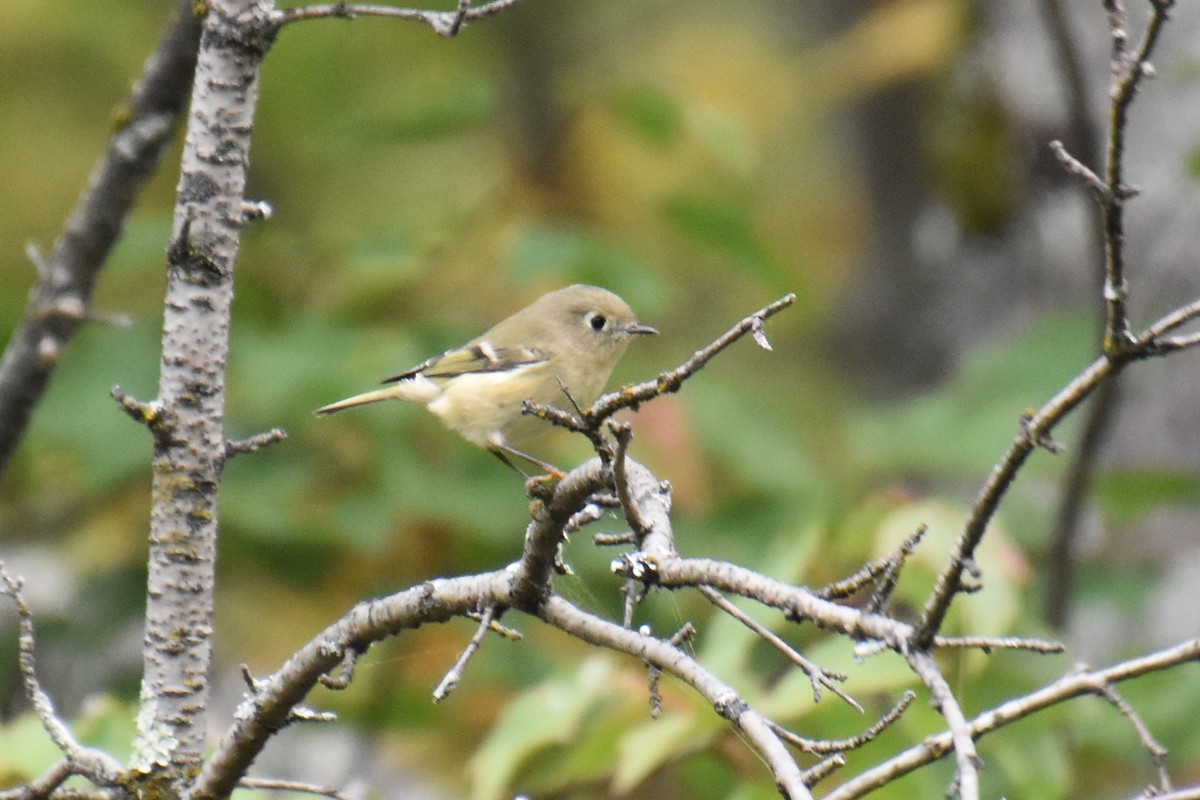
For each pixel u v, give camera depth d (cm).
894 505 841
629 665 1040
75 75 1752
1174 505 1139
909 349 1609
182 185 587
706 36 1956
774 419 1166
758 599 456
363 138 1177
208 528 591
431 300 1212
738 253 1179
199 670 591
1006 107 1270
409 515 1062
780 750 434
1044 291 1359
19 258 1709
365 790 863
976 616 770
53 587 1231
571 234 1136
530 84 1405
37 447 1105
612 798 873
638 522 481
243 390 1038
